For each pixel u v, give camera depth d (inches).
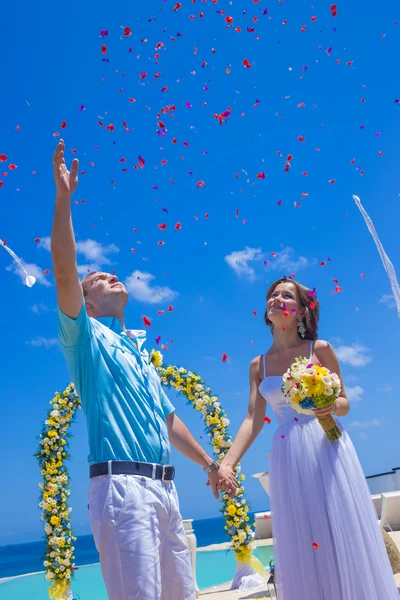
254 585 294.2
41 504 295.3
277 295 150.7
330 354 146.9
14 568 1386.6
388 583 122.7
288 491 132.0
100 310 117.5
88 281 120.2
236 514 313.6
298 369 133.3
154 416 104.8
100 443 98.1
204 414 317.4
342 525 123.6
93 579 535.5
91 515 95.8
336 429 131.6
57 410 303.9
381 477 648.4
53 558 290.4
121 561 91.4
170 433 121.6
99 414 99.5
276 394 141.4
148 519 94.1
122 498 93.9
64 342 102.6
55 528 292.7
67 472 301.9
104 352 104.1
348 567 120.9
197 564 540.4
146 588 90.1
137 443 99.0
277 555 131.5
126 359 106.7
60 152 99.9
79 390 103.5
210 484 129.7
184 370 323.0
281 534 131.0
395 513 455.8
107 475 95.7
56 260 97.1
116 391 101.7
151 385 110.0
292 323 149.6
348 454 131.3
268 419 148.9
